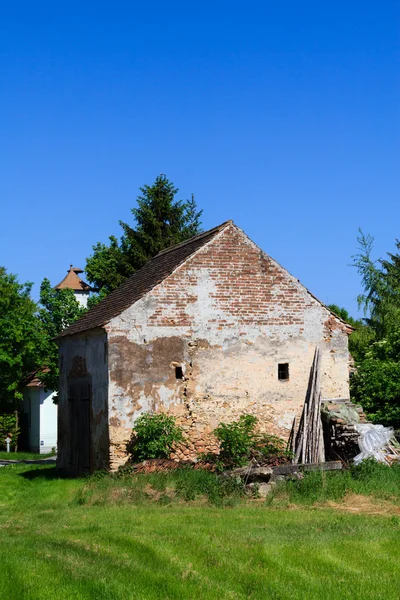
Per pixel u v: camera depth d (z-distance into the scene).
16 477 22.78
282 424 22.58
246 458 19.97
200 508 16.03
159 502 17.05
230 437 20.16
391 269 46.09
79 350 24.28
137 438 21.17
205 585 9.54
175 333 21.98
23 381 46.97
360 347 36.38
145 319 21.77
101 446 21.80
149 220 47.25
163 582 9.66
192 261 22.42
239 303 22.72
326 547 11.35
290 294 23.30
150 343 21.72
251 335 22.70
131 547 11.60
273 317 23.02
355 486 17.31
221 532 12.74
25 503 17.92
